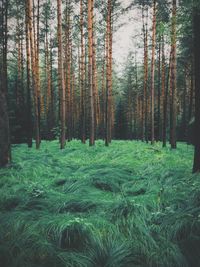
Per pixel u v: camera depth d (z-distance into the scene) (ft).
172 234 16.35
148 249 15.29
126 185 25.70
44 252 14.66
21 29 83.61
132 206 18.78
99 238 15.60
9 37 70.90
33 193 22.20
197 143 27.09
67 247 15.65
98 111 131.44
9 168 31.76
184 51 74.02
